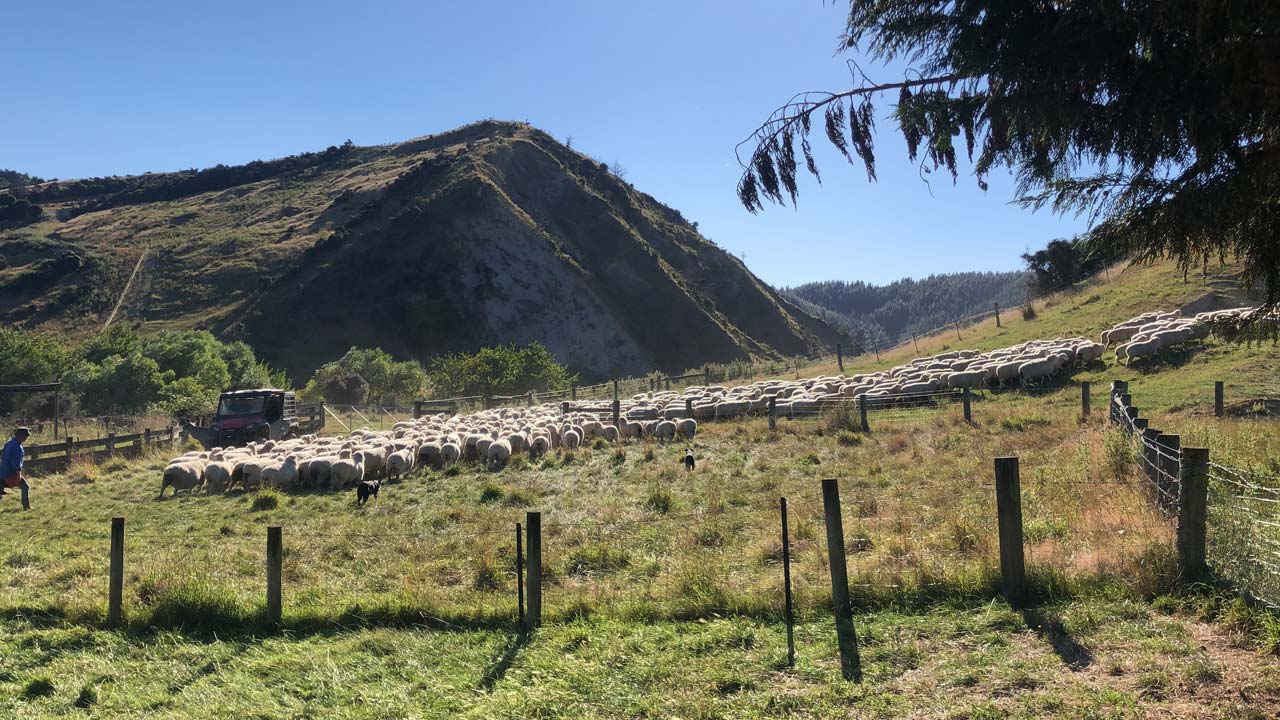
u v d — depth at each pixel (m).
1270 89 4.05
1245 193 4.47
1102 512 8.88
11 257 103.56
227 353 51.34
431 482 17.45
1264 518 6.98
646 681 5.98
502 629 7.50
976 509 10.21
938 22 4.91
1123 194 5.09
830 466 15.73
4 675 7.04
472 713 5.68
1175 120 4.49
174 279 97.56
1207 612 5.90
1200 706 4.71
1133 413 12.75
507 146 124.81
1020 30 4.73
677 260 117.25
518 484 16.38
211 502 16.12
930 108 5.02
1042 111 4.69
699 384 50.19
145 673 7.01
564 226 113.12
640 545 10.55
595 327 95.50
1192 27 4.18
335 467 17.00
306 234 108.31
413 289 91.81
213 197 136.12
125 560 10.96
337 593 8.93
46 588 9.83
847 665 5.88
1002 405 22.06
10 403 38.19
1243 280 5.12
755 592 7.56
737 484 14.59
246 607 8.33
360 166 146.75
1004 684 5.29
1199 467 6.42
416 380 54.56
